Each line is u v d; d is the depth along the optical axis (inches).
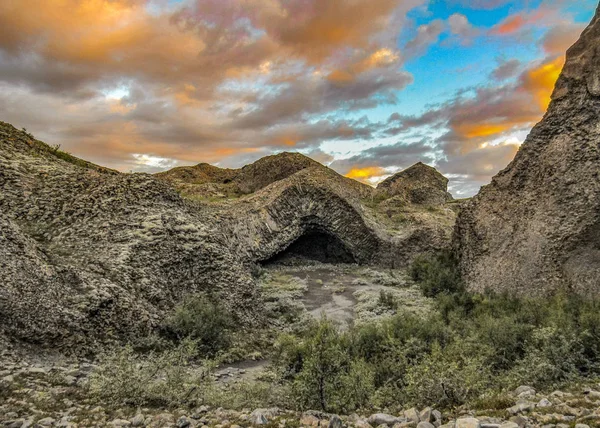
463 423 186.9
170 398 279.1
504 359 390.3
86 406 265.1
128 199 698.8
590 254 644.1
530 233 746.2
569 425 186.7
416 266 1077.1
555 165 739.4
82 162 1093.8
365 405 302.0
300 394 312.7
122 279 534.6
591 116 719.1
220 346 523.2
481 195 960.3
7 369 321.1
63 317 420.2
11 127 930.1
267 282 991.0
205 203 1184.8
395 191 1927.9
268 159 1916.8
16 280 409.1
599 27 752.3
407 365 355.9
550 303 600.7
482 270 848.3
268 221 1178.6
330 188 1264.8
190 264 650.2
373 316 718.5
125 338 471.8
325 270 1172.5
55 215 636.7
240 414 247.1
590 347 370.0
